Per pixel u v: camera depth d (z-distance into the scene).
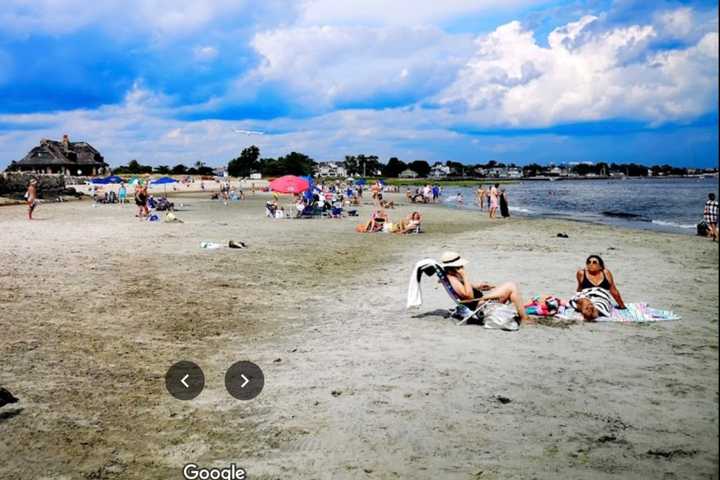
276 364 6.73
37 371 6.43
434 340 7.67
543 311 8.88
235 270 13.84
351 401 5.52
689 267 14.04
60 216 33.75
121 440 4.72
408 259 16.05
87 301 10.11
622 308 8.94
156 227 26.34
